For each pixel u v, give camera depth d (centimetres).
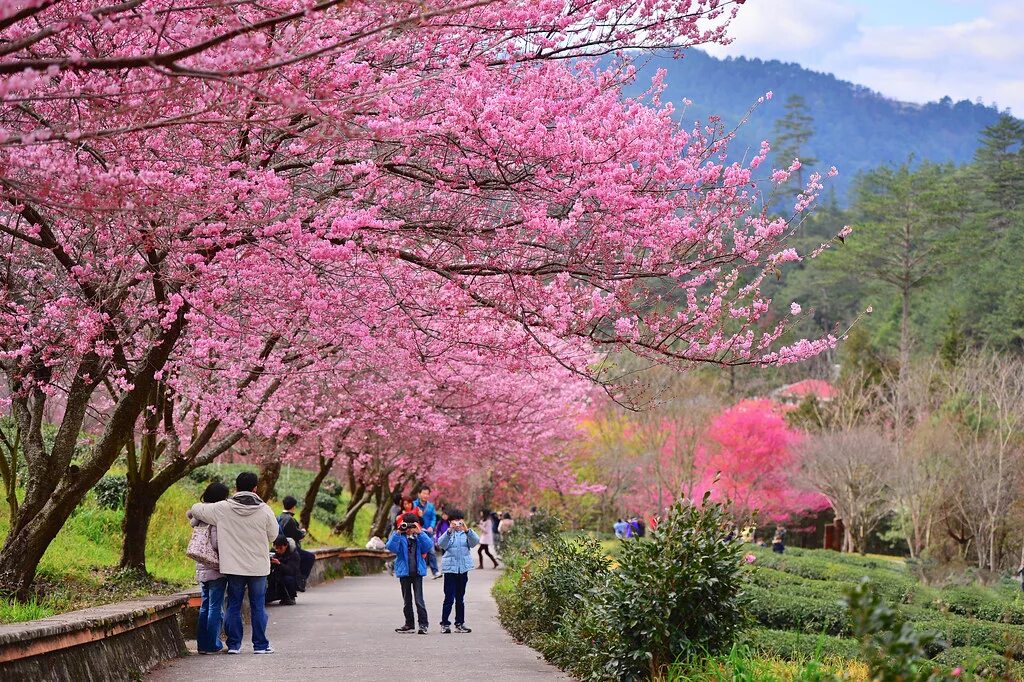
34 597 1048
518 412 2291
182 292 959
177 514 1912
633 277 927
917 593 2248
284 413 1998
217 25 691
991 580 3228
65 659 746
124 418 1101
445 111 815
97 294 971
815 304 8456
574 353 1711
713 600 837
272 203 854
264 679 897
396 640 1245
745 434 4241
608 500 4172
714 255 983
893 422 4884
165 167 767
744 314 1012
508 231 909
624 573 881
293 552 1761
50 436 1986
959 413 4231
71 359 1066
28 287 1139
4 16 436
